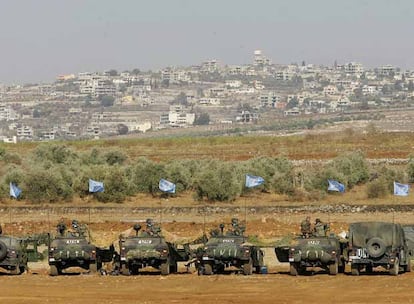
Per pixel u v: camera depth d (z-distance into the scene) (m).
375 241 91.62
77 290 83.31
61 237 96.50
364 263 92.00
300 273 94.88
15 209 163.88
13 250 96.62
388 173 196.25
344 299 75.81
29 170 192.25
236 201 174.75
